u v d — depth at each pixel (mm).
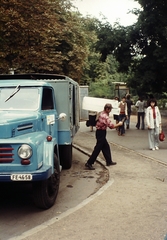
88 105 10492
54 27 14812
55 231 4980
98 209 5910
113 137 16156
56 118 8070
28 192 7484
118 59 22438
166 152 11656
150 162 10031
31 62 15031
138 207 6000
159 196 6664
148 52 21281
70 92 8992
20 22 12797
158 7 20188
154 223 5223
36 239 4711
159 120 12148
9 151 5512
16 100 6996
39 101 7008
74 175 8969
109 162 9695
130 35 20953
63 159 9516
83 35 28297
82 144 14070
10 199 6953
